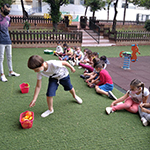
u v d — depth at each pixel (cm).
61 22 1577
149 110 291
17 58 737
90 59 532
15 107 338
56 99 380
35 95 294
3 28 439
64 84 326
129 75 573
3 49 452
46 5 2278
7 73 536
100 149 236
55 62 284
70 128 280
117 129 281
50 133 266
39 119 301
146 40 1270
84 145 243
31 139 252
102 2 1523
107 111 322
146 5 1920
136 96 323
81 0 2367
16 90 416
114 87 469
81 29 1439
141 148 241
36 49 959
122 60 793
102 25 1484
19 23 1458
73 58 703
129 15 2733
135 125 294
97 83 449
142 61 780
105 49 1059
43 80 498
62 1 1244
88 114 323
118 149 238
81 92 421
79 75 552
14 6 2206
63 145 242
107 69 638
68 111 331
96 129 279
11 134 261
